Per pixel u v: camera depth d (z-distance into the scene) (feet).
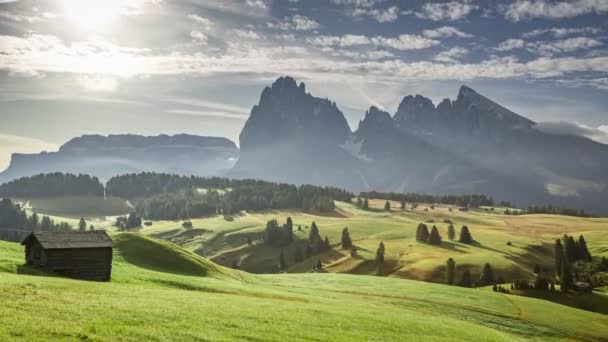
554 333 234.99
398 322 158.81
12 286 128.57
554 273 612.70
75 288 142.20
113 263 262.26
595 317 285.64
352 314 163.73
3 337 78.13
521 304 300.40
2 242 260.42
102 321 96.17
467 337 153.28
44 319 92.12
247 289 232.12
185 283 221.05
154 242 339.98
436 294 308.19
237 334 101.65
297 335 110.22
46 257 201.77
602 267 639.76
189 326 102.32
